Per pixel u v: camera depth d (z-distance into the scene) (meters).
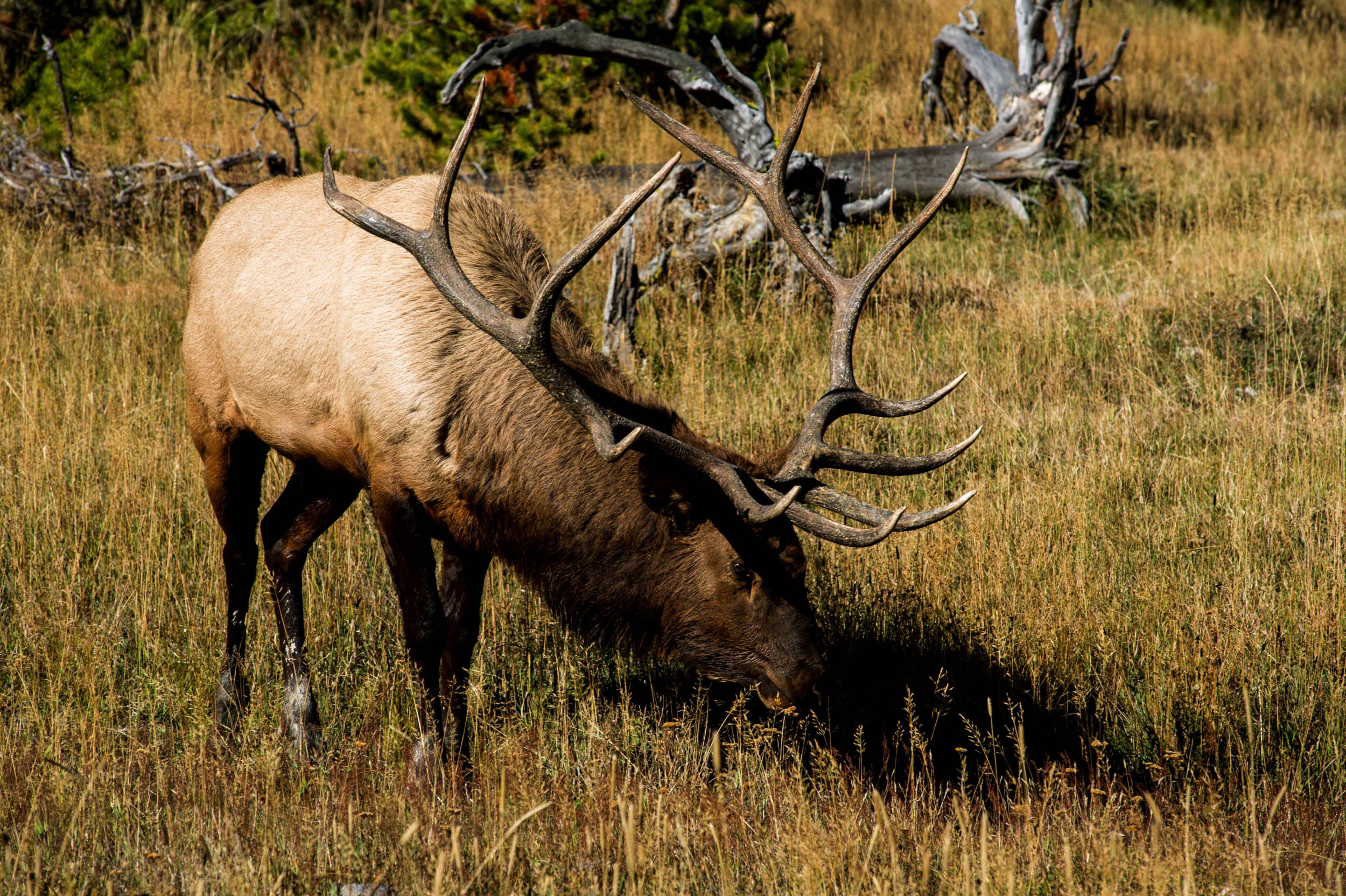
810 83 14.06
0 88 48.19
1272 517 20.36
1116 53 42.34
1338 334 28.22
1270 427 23.48
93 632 17.14
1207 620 16.86
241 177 38.69
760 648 13.78
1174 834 13.76
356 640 18.31
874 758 16.23
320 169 41.97
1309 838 14.02
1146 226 39.34
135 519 19.94
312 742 15.88
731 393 26.02
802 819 13.27
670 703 17.27
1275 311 29.20
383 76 44.06
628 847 11.78
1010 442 23.94
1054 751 16.16
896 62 60.03
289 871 12.46
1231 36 73.06
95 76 45.91
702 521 13.62
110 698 16.16
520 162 42.16
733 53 49.28
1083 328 29.33
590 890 12.20
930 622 17.89
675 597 14.01
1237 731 15.83
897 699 17.03
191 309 17.22
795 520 12.83
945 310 30.53
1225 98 60.00
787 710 13.79
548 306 12.86
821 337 28.83
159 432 22.55
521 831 13.14
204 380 17.06
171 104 46.09
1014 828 14.07
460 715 15.37
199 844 13.03
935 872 12.88
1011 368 26.88
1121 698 16.70
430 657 14.91
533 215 34.25
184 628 17.72
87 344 26.27
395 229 13.68
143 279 31.48
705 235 30.36
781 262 30.39
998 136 43.09
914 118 50.94
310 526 17.02
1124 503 21.34
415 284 14.57
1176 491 22.06
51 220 33.56
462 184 16.31
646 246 30.36
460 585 15.55
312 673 17.19
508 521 14.36
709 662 14.16
